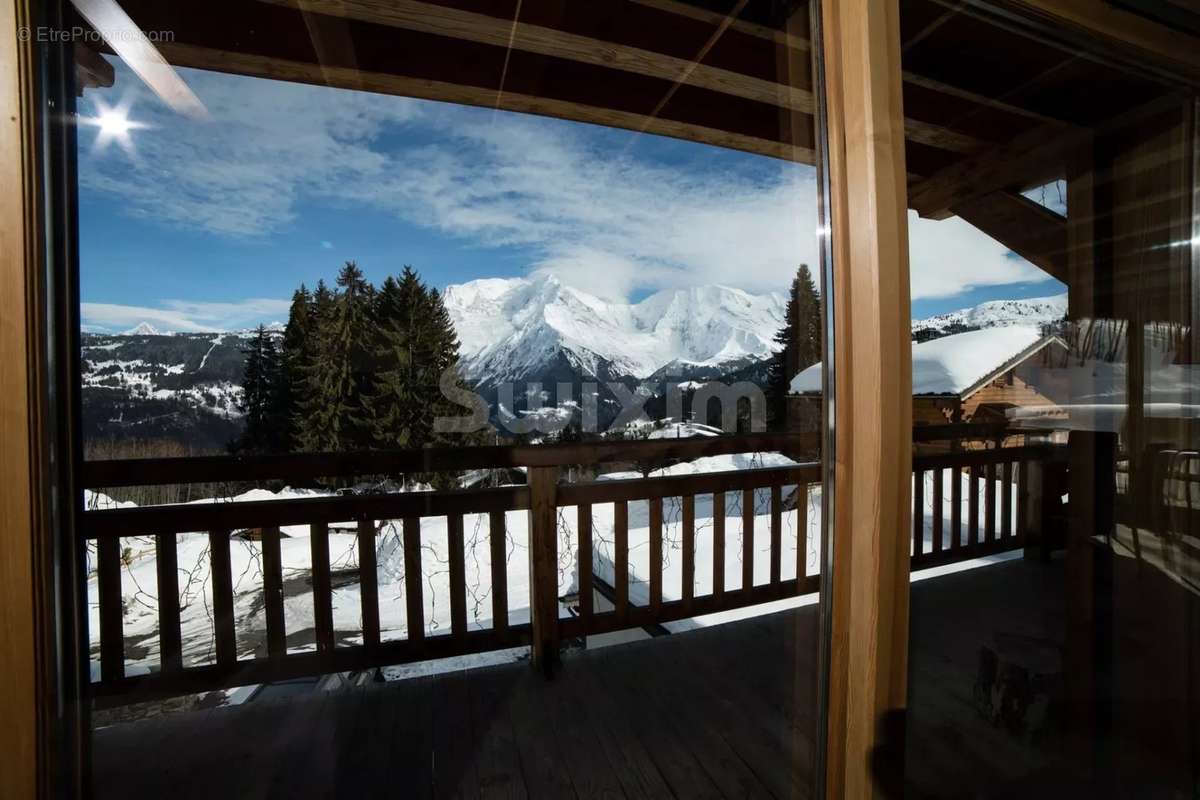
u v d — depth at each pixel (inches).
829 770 35.2
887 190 31.1
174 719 65.4
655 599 91.2
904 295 31.6
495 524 84.7
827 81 33.2
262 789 56.4
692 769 59.2
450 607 82.7
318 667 76.1
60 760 24.0
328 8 60.0
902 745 33.3
